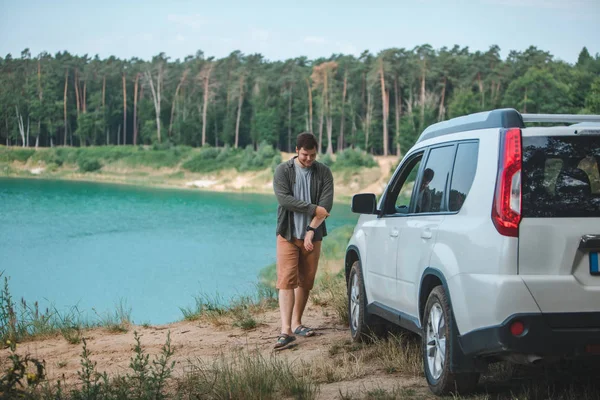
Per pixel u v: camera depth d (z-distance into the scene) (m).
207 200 116.56
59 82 196.50
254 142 172.12
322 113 152.38
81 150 180.38
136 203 108.00
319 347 7.13
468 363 4.49
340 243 29.48
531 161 4.17
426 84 149.38
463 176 4.71
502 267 4.08
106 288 33.09
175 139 179.62
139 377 5.27
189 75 185.25
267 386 5.31
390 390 5.13
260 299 11.07
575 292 4.02
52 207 99.00
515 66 152.38
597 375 5.18
